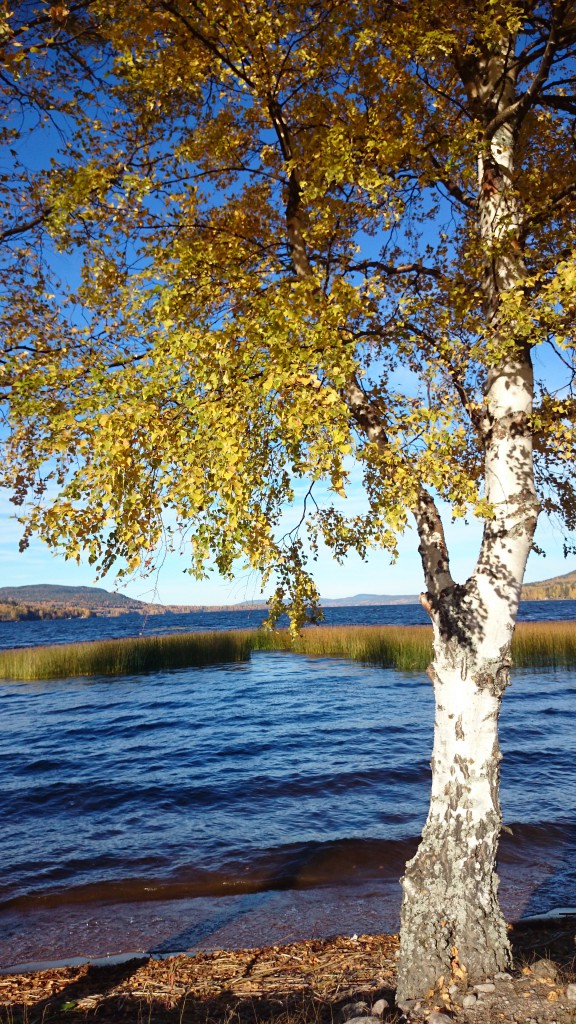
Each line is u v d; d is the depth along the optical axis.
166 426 3.60
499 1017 3.58
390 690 22.61
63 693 25.77
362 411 4.78
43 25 4.66
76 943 6.44
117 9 4.67
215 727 17.80
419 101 4.76
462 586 4.36
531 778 11.90
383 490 3.74
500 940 4.18
